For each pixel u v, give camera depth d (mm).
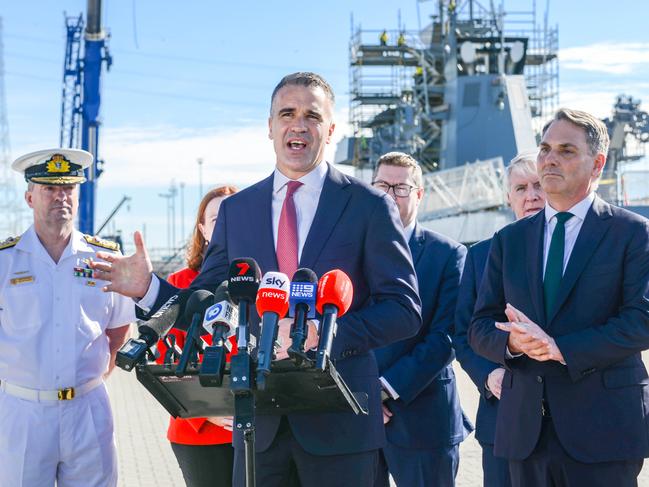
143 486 8383
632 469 4062
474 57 37531
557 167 4227
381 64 41906
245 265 3113
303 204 3959
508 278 4402
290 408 3414
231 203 4141
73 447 4789
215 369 3000
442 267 5727
